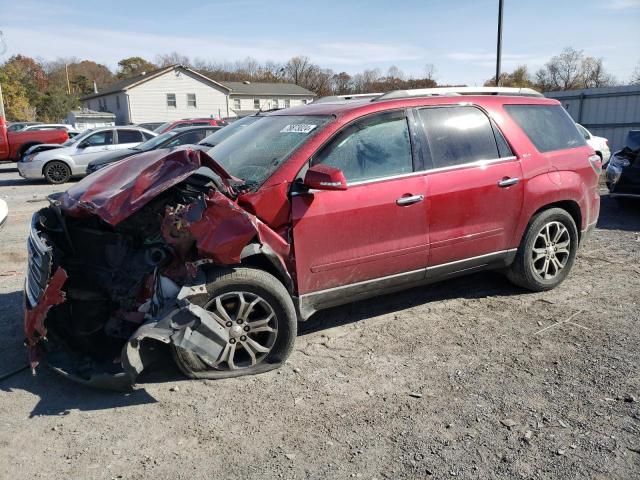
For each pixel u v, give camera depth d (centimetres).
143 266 379
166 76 4772
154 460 294
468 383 365
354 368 389
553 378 368
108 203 352
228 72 8994
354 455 294
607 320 462
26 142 2061
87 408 346
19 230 877
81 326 384
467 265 474
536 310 487
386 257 423
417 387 362
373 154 419
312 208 386
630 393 346
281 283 380
